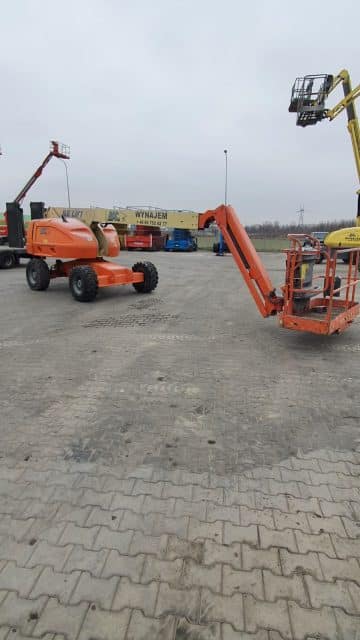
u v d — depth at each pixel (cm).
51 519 238
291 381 448
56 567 205
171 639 171
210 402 394
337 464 293
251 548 218
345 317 580
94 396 408
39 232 977
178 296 998
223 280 1323
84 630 175
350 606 186
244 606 186
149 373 473
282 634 174
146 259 2242
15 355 539
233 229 639
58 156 1513
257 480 275
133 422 354
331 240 1625
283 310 567
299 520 238
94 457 301
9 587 194
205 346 581
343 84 1708
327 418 362
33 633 174
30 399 401
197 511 245
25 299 939
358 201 1806
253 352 554
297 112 1791
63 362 511
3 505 249
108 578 199
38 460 297
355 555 214
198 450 310
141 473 281
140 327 690
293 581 199
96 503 251
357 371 480
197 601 188
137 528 231
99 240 982
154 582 197
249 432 337
